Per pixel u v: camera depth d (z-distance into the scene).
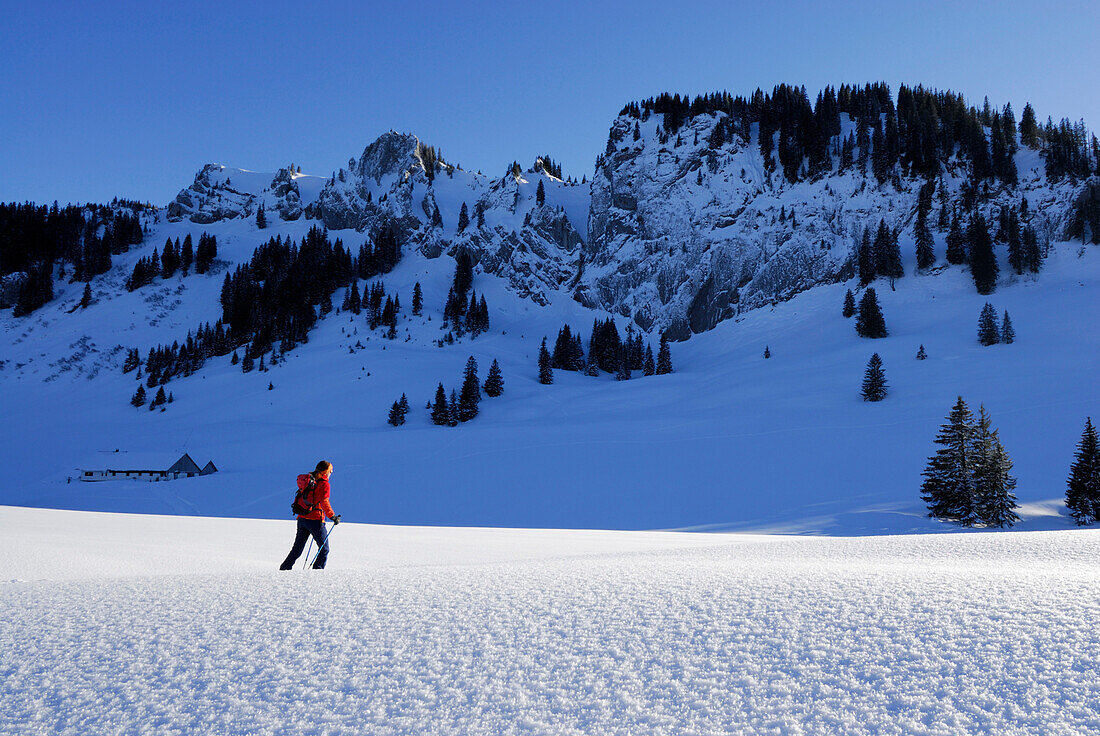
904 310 128.00
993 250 137.12
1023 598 4.13
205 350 149.00
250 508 55.34
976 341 102.69
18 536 13.89
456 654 3.51
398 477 61.50
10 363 145.00
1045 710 2.53
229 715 2.78
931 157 155.25
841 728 2.52
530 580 5.75
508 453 69.00
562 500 51.03
